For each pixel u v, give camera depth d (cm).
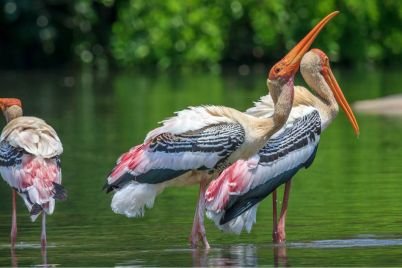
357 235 1241
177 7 4034
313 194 1533
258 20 4041
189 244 1220
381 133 2230
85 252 1177
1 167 1209
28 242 1249
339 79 3591
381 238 1221
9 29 4134
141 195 1194
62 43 4197
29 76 3881
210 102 2761
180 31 4038
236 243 1229
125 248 1200
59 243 1239
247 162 1233
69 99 3025
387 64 4225
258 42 4075
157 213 1429
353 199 1480
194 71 4022
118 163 1208
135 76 3859
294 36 4062
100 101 2950
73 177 1727
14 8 4022
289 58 1209
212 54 4038
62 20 4156
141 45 4053
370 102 2769
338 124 2425
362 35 4141
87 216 1413
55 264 1111
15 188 1194
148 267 1087
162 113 2591
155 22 4044
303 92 1316
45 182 1173
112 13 4206
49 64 4219
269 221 1365
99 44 4197
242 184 1224
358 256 1120
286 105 1204
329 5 4056
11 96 3119
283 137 1268
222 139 1196
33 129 1209
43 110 2738
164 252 1172
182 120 1198
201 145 1195
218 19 4056
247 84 3384
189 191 1605
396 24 4188
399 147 2008
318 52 1338
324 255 1132
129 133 2244
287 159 1260
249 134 1204
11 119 1302
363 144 2064
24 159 1187
